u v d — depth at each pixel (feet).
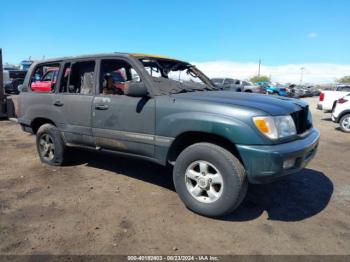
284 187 14.16
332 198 13.01
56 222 10.46
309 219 11.03
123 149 13.14
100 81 14.15
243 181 10.19
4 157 18.48
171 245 9.18
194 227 10.27
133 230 10.01
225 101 10.78
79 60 14.99
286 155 9.80
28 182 14.24
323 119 44.34
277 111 10.44
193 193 11.16
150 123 11.96
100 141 13.91
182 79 14.61
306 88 144.15
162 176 15.35
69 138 15.33
